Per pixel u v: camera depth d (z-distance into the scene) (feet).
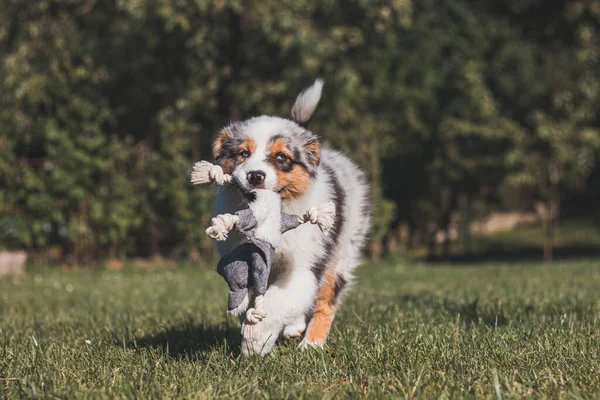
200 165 11.87
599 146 55.26
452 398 10.19
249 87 48.60
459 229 65.82
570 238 69.72
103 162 43.55
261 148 12.31
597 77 56.75
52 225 44.93
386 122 56.29
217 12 45.47
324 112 48.85
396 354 12.79
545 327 15.71
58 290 30.12
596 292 24.09
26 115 44.78
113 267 44.52
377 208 49.26
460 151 59.21
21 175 42.98
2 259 39.91
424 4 60.03
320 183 13.41
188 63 48.26
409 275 36.42
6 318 20.02
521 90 57.47
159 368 12.32
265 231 11.25
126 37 49.57
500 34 61.52
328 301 14.85
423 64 60.13
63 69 45.78
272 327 12.70
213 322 18.26
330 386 10.96
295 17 45.88
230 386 10.93
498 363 12.20
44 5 47.39
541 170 56.90
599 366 11.83
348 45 49.52
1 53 48.49
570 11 59.36
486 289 25.86
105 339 15.70
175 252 47.24
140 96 52.01
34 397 10.44
